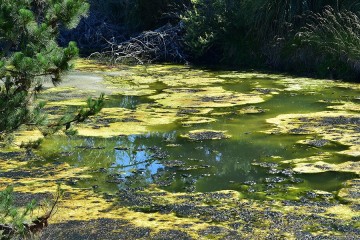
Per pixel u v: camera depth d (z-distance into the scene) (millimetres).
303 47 13430
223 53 14898
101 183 6367
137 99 10359
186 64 14742
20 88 4547
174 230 5215
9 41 4535
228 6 15094
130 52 15289
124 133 8203
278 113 9336
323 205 5758
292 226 5297
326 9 13711
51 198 5895
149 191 6148
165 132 8273
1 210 4301
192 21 15039
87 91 11023
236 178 6520
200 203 5832
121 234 5145
